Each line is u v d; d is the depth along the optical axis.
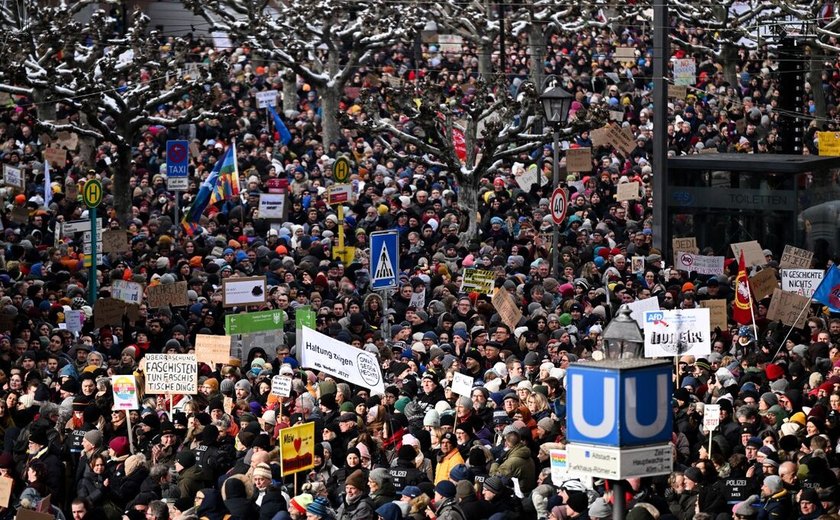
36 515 32.28
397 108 69.00
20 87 82.69
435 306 52.78
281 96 103.00
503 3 94.75
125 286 53.31
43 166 80.06
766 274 54.25
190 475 34.81
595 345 46.91
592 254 63.06
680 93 91.75
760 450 33.88
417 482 33.84
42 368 45.97
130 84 81.25
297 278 58.22
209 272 60.09
